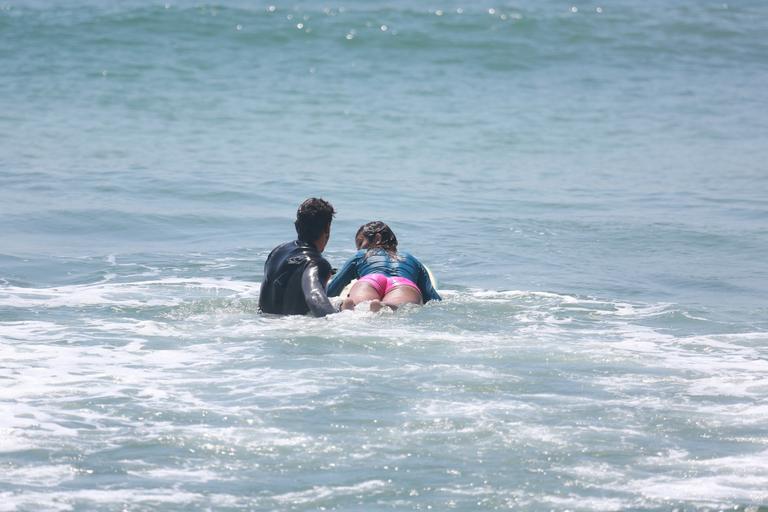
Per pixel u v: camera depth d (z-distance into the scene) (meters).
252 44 145.62
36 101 110.56
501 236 55.38
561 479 21.81
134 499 20.64
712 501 20.78
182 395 27.03
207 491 21.12
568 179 79.31
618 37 157.88
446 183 76.12
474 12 163.75
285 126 102.12
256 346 32.12
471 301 39.25
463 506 20.59
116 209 61.56
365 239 40.34
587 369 29.97
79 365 29.83
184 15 153.88
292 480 21.72
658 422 25.27
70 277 44.12
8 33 143.00
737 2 187.25
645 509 20.47
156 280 43.59
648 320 37.22
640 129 106.19
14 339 32.81
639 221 60.56
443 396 27.09
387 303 37.06
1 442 23.36
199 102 113.50
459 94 124.44
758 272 47.34
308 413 25.62
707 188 75.44
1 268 45.69
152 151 86.81
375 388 27.72
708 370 30.11
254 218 60.22
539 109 116.50
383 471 22.17
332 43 147.50
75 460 22.50
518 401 26.77
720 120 112.88
